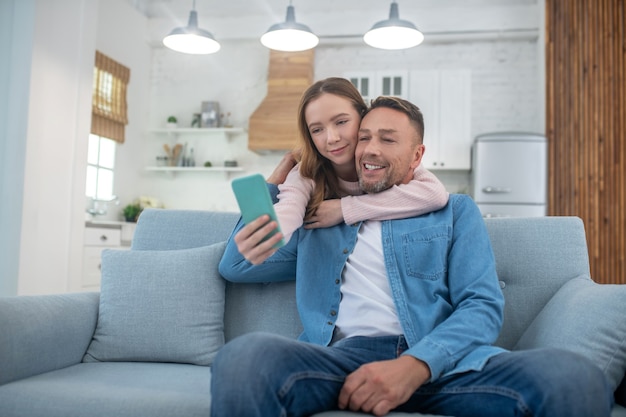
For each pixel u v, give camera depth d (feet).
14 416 4.00
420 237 4.69
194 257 5.59
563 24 16.93
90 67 13.35
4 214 11.53
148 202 19.22
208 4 21.12
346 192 5.38
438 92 18.47
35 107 11.76
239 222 5.39
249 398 3.19
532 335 4.74
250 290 5.74
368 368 3.64
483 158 16.83
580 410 3.12
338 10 20.42
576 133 16.58
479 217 4.77
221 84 21.17
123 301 5.44
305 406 3.63
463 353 3.84
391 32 13.28
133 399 3.94
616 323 4.09
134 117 20.38
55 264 12.37
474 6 19.27
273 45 13.47
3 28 11.78
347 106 4.97
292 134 18.86
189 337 5.32
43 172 12.02
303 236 5.11
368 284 4.63
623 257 16.02
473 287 4.32
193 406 3.87
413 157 4.99
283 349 3.51
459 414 3.76
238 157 20.86
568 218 5.43
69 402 3.98
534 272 5.25
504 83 19.45
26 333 4.60
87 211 16.97
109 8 18.54
